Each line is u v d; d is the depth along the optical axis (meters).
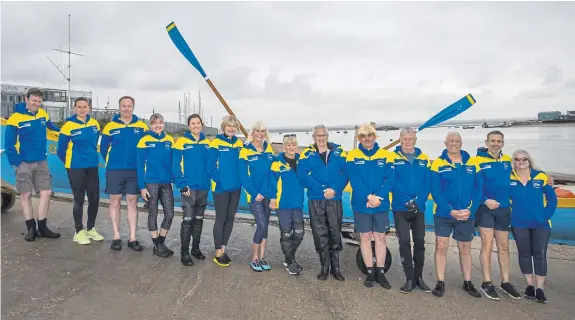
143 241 4.48
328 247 3.53
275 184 3.53
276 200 3.53
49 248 3.97
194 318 2.62
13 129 3.94
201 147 3.72
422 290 3.30
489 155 3.29
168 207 3.90
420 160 3.30
